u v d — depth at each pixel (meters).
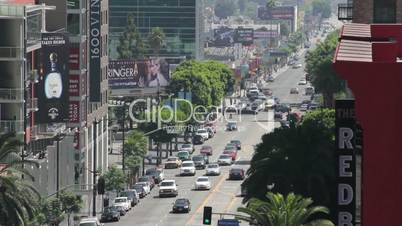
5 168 111.81
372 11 141.12
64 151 171.75
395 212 48.88
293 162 120.69
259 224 107.56
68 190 161.12
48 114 170.25
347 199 56.62
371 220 49.00
